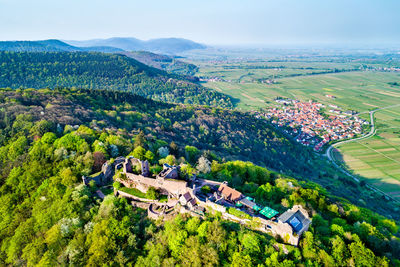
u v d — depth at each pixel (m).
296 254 53.31
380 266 55.28
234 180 93.56
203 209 66.06
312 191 89.75
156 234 63.03
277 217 60.88
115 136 114.06
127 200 76.44
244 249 54.72
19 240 69.56
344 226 72.06
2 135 112.94
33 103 154.25
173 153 119.06
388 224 80.50
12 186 89.62
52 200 78.44
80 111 156.62
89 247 61.84
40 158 96.88
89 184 80.62
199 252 55.47
